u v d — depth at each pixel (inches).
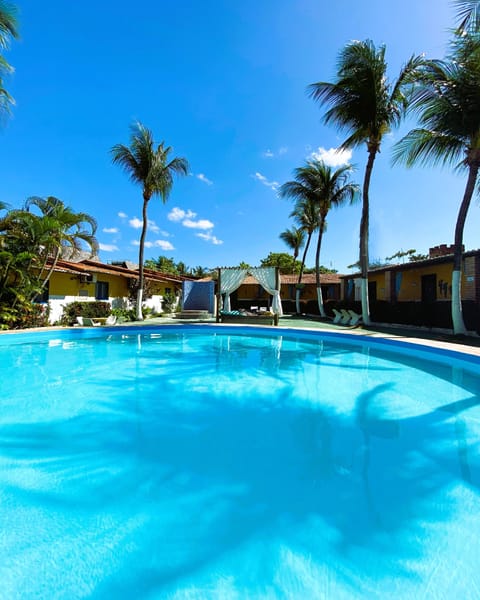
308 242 959.0
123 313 679.1
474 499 97.7
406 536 82.2
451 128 356.2
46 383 239.6
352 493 101.8
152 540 81.2
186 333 530.6
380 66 454.6
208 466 119.4
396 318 555.5
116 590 66.9
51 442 139.7
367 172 504.1
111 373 271.6
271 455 128.2
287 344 425.7
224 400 200.5
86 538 81.4
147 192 647.8
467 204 377.1
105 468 117.3
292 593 66.1
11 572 70.8
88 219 510.3
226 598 65.2
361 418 168.6
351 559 74.7
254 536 82.7
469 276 452.4
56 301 555.5
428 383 237.6
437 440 141.2
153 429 155.1
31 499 97.6
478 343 330.6
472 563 72.7
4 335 397.1
